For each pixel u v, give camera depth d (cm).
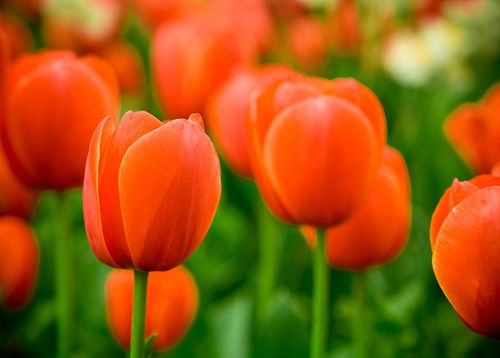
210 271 118
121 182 76
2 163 107
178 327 94
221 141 106
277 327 100
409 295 111
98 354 108
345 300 118
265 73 105
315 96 86
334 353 106
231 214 131
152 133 76
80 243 115
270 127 85
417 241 120
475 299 76
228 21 139
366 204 92
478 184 79
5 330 110
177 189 76
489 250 75
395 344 108
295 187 86
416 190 136
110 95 90
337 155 85
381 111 87
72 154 90
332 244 93
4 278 100
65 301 95
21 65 92
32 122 89
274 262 112
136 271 79
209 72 112
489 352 109
